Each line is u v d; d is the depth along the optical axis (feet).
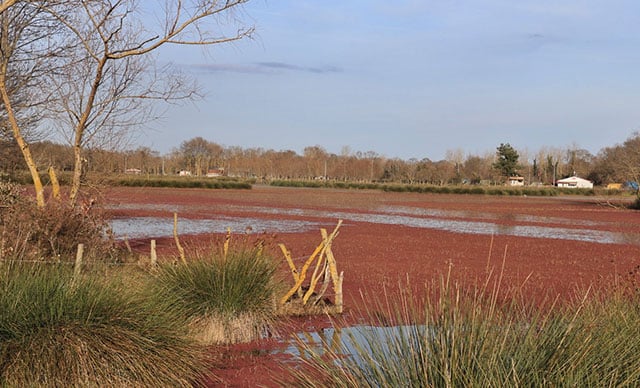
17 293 19.81
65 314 19.94
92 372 18.84
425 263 56.29
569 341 14.38
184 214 116.26
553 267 56.24
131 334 20.18
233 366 23.93
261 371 23.22
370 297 37.47
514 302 18.75
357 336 26.99
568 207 192.95
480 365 13.35
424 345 14.37
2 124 41.45
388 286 42.01
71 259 34.01
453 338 13.83
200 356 22.66
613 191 274.16
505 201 230.27
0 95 40.29
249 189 268.00
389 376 14.49
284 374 22.71
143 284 25.34
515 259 62.23
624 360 14.19
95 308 20.42
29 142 45.09
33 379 18.10
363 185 319.06
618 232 105.50
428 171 384.47
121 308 21.06
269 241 35.73
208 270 29.35
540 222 126.52
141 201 152.15
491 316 15.21
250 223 101.14
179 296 27.94
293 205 163.12
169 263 30.68
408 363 14.24
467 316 15.37
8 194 43.98
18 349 18.54
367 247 70.03
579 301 22.50
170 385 20.15
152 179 239.50
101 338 19.62
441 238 84.99
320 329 29.68
